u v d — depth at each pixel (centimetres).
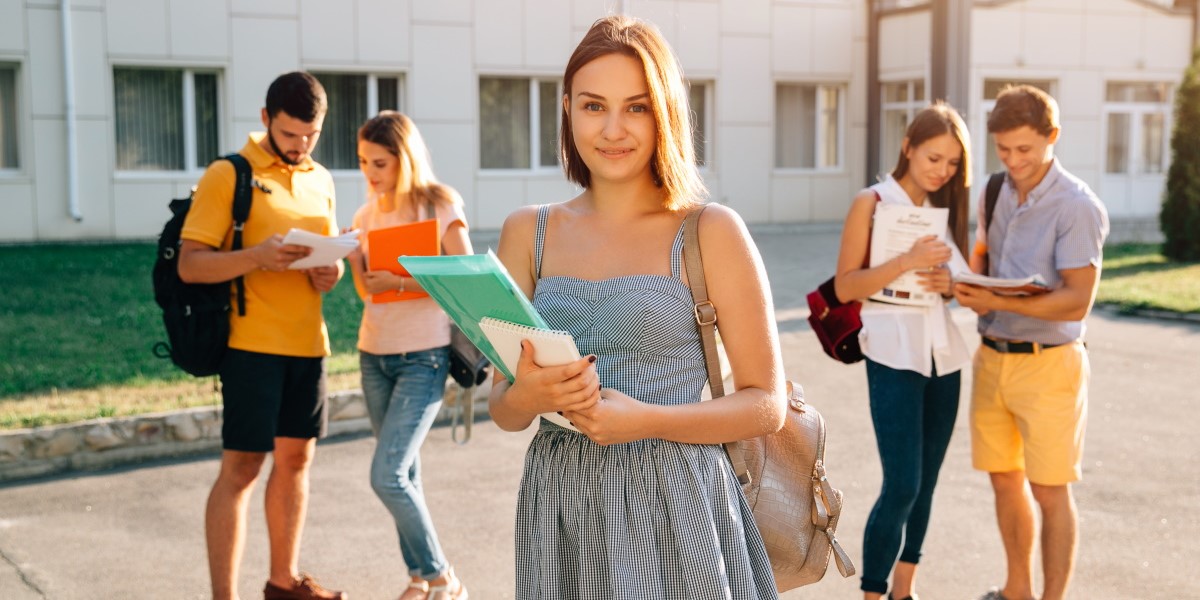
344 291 1238
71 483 638
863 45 2233
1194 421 757
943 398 431
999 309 417
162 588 484
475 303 205
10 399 749
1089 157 2248
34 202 1691
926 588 474
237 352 420
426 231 446
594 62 226
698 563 221
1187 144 1605
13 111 1688
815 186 2228
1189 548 516
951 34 2080
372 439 731
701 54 2100
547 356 204
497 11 1939
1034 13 2155
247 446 419
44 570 504
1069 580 429
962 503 589
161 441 692
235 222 425
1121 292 1293
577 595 227
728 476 232
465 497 606
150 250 1589
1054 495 426
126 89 1745
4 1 1652
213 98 1797
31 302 1139
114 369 851
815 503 259
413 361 454
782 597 469
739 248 228
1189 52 2302
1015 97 421
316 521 573
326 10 1831
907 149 437
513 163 2005
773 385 227
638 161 229
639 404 214
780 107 2208
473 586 483
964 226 443
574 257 237
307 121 434
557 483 229
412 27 1888
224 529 423
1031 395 427
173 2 1744
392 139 469
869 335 421
